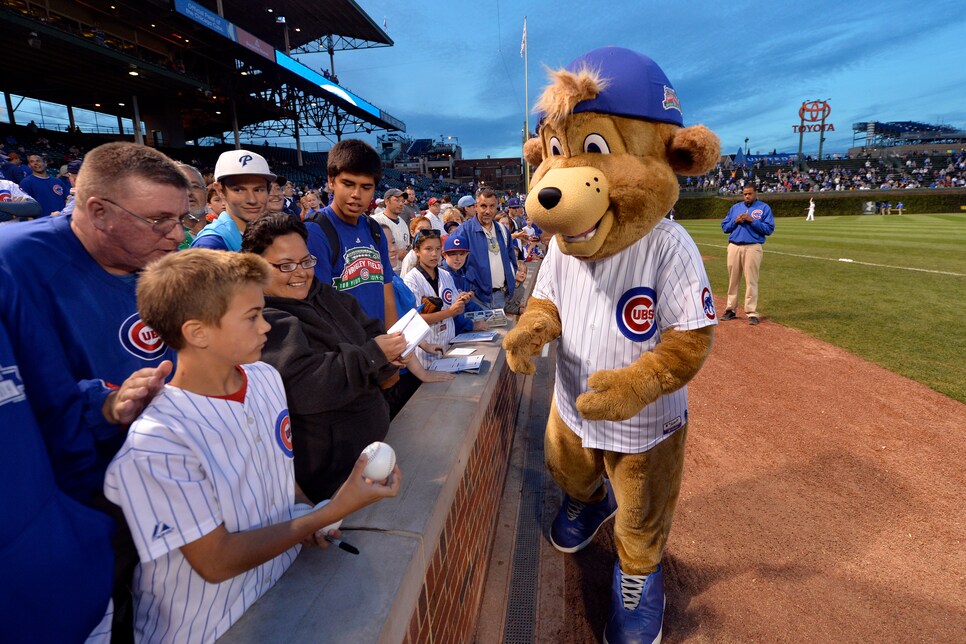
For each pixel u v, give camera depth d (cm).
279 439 145
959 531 290
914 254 1354
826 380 507
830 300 834
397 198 671
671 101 202
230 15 2597
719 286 1012
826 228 2389
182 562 116
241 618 123
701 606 250
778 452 381
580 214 183
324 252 265
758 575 267
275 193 530
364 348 179
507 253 594
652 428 214
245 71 2508
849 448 381
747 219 696
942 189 3756
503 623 246
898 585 256
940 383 484
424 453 204
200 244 249
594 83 186
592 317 219
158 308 114
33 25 1497
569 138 198
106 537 111
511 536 308
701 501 329
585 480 255
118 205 131
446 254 467
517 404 467
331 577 137
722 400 475
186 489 109
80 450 124
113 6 1867
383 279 303
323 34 2994
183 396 119
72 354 132
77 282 134
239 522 124
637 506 223
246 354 123
